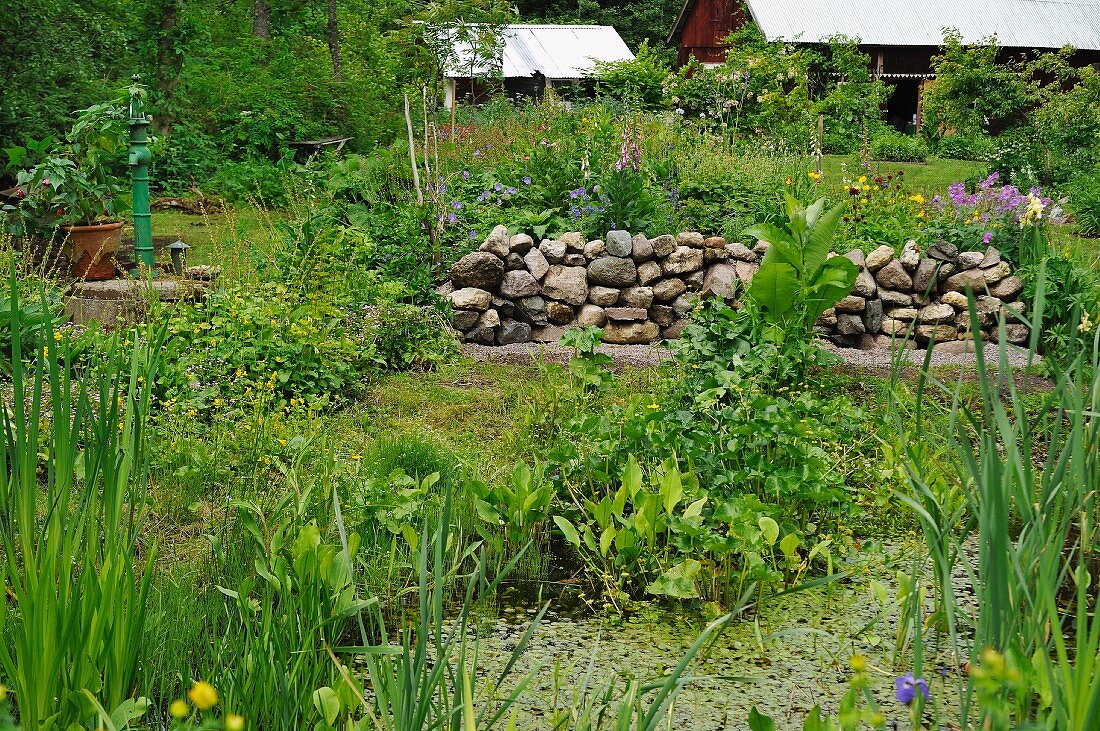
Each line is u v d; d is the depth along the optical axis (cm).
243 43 2230
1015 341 870
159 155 1623
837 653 380
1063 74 2750
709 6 3691
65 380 256
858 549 462
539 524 493
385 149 1222
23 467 249
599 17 5219
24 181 899
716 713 337
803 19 3200
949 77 2603
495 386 717
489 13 2209
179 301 705
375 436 593
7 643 284
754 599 427
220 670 295
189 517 470
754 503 435
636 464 450
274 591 385
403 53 2208
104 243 924
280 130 1814
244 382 596
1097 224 1445
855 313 873
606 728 317
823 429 512
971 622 288
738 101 2400
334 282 776
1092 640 207
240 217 1412
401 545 450
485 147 1566
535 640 390
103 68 1678
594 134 1381
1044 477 251
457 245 936
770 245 762
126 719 249
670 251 874
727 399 594
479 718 256
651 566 441
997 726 191
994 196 1012
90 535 262
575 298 857
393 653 270
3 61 1359
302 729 286
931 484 479
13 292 252
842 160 2252
